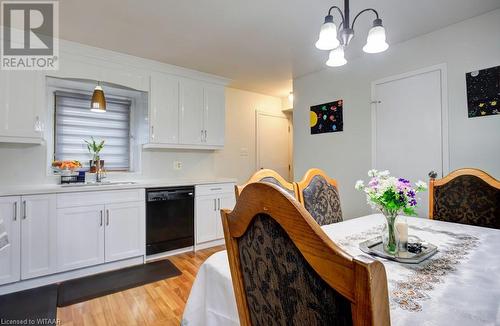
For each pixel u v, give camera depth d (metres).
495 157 2.12
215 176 4.01
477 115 2.21
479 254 1.09
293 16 2.21
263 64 3.27
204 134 3.51
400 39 2.63
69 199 2.34
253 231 0.61
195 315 1.06
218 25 2.34
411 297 0.74
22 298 2.02
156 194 2.85
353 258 0.37
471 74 2.24
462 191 1.72
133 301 2.00
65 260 2.30
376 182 1.17
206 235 3.25
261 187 0.55
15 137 2.31
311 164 3.61
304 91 3.70
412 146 2.62
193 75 3.42
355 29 2.41
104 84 2.95
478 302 0.71
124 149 3.29
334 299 0.41
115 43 2.65
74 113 2.94
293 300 0.51
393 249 1.10
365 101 3.01
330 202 1.93
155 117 3.10
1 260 2.05
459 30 2.31
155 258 2.89
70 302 1.97
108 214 2.54
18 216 2.11
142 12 2.12
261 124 4.68
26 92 2.37
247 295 0.70
